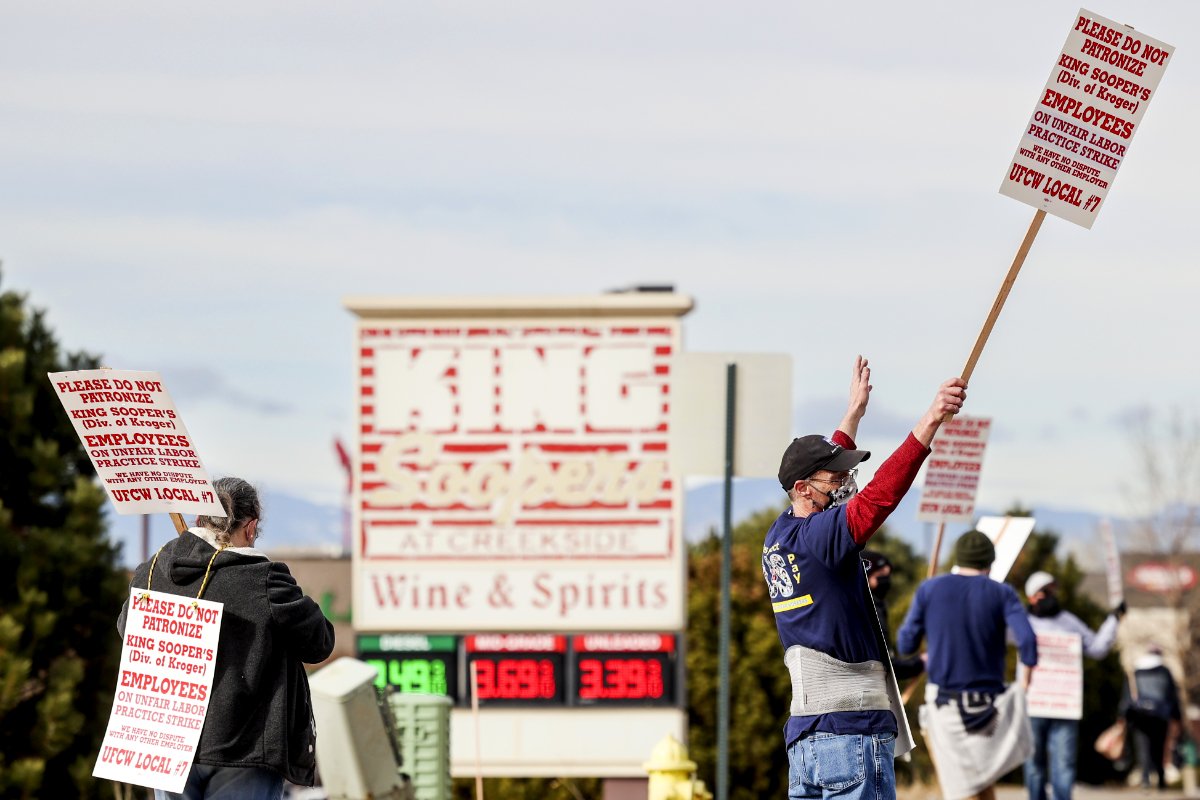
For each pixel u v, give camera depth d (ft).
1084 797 198.59
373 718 81.71
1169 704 196.65
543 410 150.51
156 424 60.95
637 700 149.69
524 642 150.51
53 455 150.10
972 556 99.30
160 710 58.90
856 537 57.98
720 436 97.86
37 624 141.28
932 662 98.99
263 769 58.49
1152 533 440.86
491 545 151.02
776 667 205.26
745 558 214.69
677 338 149.69
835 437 63.26
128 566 158.81
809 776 59.26
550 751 149.69
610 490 150.20
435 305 150.51
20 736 141.49
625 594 150.41
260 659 58.39
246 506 61.00
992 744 97.45
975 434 116.16
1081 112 61.52
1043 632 129.70
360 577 151.02
